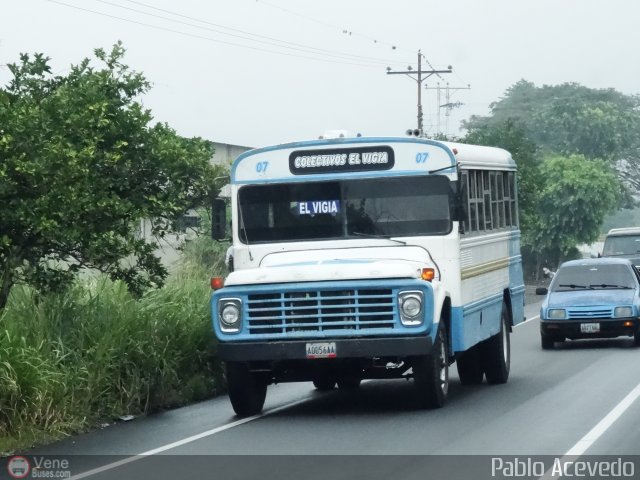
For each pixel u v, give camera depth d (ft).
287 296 47.93
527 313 126.00
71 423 46.14
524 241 246.68
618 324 81.97
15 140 45.50
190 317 59.21
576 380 61.00
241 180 52.60
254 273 48.65
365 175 51.70
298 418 49.03
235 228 52.47
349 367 49.80
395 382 64.59
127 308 54.95
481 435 42.19
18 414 44.27
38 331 48.91
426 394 49.49
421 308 47.11
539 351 81.97
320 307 47.60
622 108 412.57
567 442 40.14
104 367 49.70
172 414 51.67
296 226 51.90
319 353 47.42
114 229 49.37
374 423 46.34
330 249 51.49
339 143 51.88
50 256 51.31
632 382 59.06
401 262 48.93
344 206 51.70
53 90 51.55
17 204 46.06
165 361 54.19
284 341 47.78
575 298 83.66
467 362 60.64
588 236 244.63
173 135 56.85
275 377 51.03
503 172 64.08
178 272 68.80
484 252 57.57
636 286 85.66
